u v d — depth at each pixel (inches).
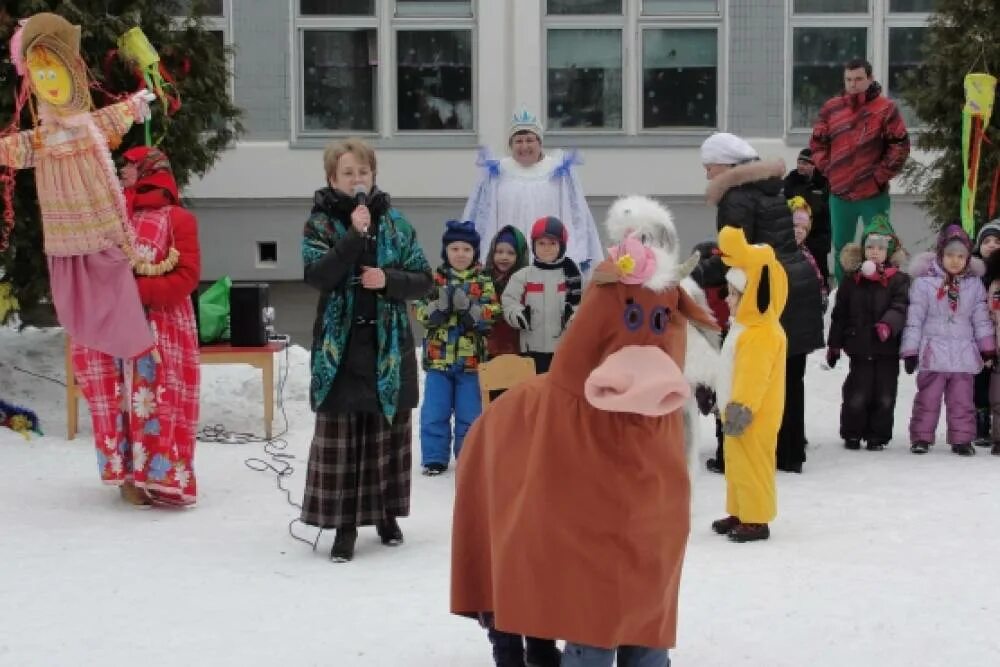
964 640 199.6
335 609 216.1
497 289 345.7
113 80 396.8
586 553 149.7
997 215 446.0
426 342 335.0
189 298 296.8
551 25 615.2
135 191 295.0
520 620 152.6
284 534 271.6
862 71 456.8
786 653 194.1
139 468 290.5
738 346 260.8
